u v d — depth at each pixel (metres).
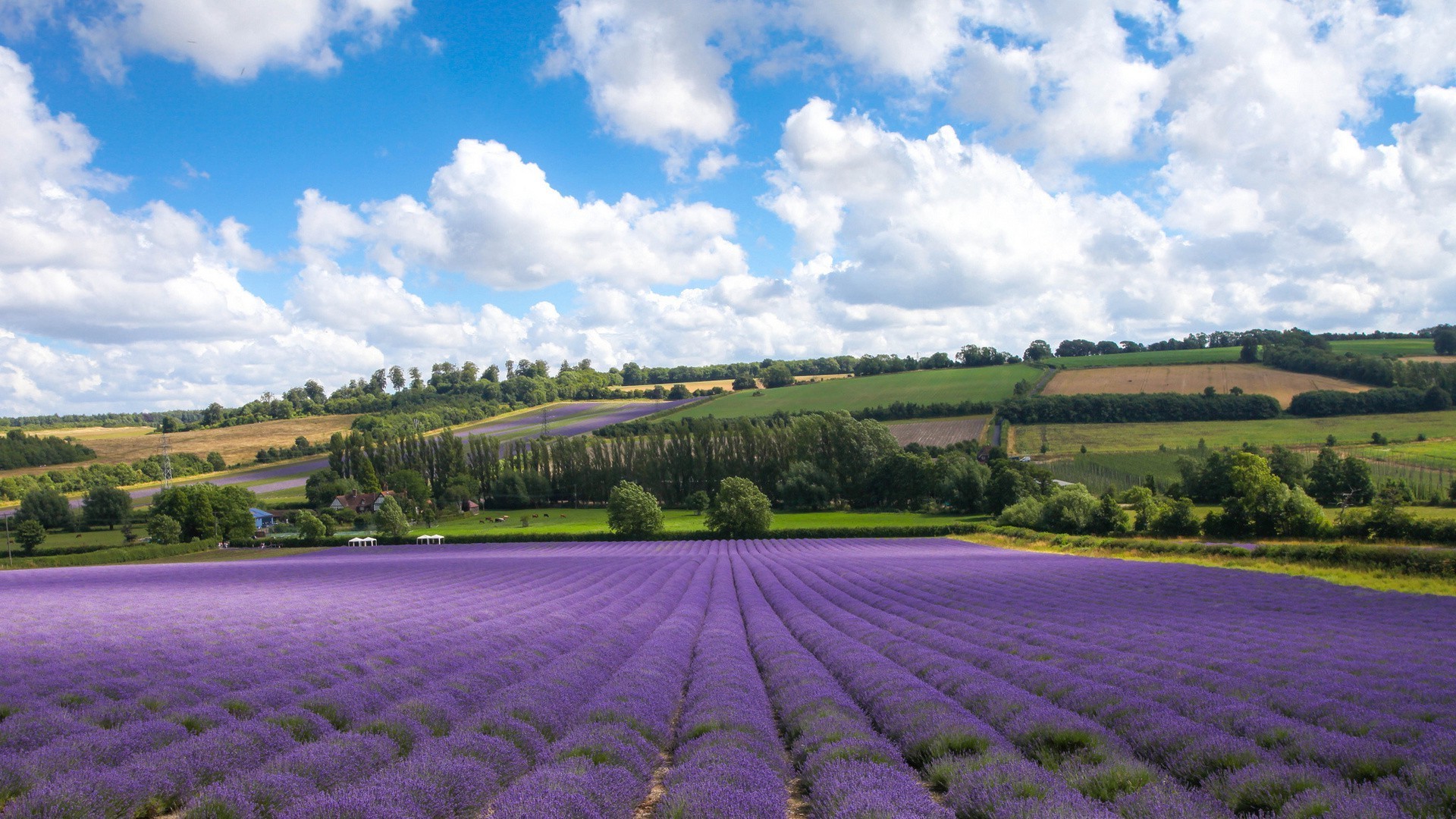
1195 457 89.19
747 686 13.19
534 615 22.97
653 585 34.59
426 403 188.25
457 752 9.06
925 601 26.84
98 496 95.69
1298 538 50.31
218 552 79.25
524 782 7.94
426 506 101.00
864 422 103.12
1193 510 59.81
